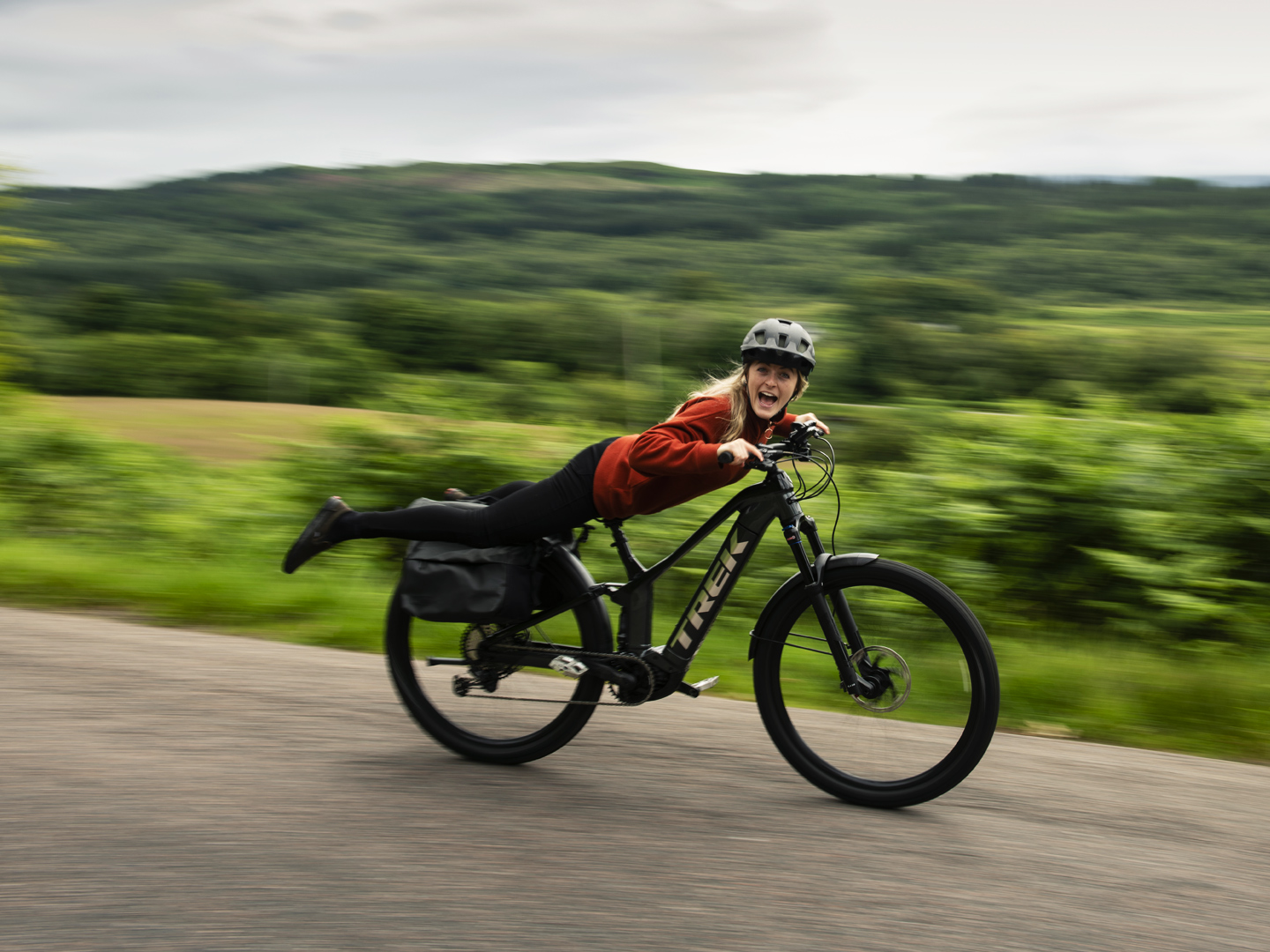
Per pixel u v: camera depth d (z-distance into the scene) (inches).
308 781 125.8
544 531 131.1
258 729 143.6
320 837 110.0
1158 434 241.9
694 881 102.9
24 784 120.9
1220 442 233.6
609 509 128.8
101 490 326.0
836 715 128.6
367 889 99.0
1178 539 223.6
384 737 143.2
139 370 1066.1
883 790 124.1
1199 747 158.4
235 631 206.5
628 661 130.0
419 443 290.4
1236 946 94.3
